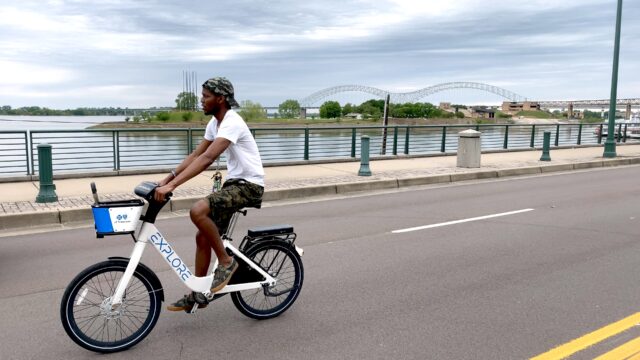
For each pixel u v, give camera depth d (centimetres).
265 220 871
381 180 1237
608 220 870
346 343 410
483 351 394
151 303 410
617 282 553
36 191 1020
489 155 1931
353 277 571
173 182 391
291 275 487
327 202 1053
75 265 614
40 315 467
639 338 414
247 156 422
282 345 407
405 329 436
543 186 1284
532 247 696
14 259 639
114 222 377
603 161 1773
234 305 491
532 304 490
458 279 564
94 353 394
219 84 410
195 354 393
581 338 415
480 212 942
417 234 771
